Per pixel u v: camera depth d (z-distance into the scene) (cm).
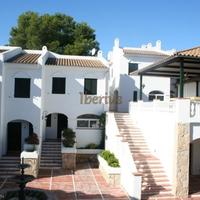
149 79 3478
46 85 2841
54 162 2577
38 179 2197
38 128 2541
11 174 2248
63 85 2872
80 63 3022
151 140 2256
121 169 2062
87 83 2900
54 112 2859
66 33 4666
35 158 2236
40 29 4309
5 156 2470
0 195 1655
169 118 1933
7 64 2478
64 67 2847
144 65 3466
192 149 2370
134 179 1727
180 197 1800
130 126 2597
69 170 2483
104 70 2891
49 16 4419
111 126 2562
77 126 2911
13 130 2711
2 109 2420
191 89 2939
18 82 2522
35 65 2514
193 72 2623
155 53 3516
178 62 2142
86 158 2820
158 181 1903
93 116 2923
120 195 1848
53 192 1784
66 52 4312
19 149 2719
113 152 2414
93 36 4847
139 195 1725
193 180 2198
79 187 2016
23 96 2530
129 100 3447
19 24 4569
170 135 1912
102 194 1866
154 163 2056
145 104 2425
